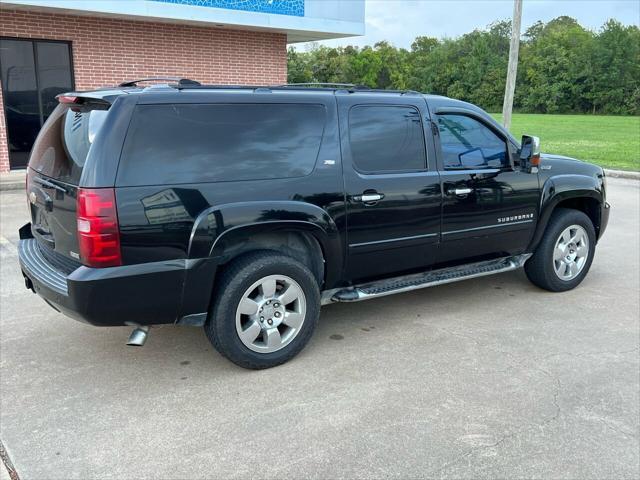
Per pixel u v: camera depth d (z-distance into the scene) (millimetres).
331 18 15422
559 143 26156
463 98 82000
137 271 3469
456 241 4879
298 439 3215
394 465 2988
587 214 5984
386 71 88312
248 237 3875
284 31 15438
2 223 8383
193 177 3621
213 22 13664
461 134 4918
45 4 11477
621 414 3479
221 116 3758
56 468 2971
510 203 5113
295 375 3977
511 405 3574
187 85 3898
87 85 13227
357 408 3539
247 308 3885
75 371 4039
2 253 6875
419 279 4836
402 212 4496
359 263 4414
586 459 3045
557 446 3154
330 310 5250
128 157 3430
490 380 3898
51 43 12711
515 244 5301
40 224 4074
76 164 3506
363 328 4816
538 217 5332
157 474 2922
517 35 15125
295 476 2904
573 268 5723
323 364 4141
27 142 12844
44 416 3453
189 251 3611
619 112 68000
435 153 4699
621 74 68438
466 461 3021
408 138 4570
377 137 4406
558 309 5258
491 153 5078
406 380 3900
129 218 3416
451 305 5371
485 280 6156
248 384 3854
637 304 5395
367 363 4156
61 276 3639
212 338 3881
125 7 12375
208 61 14883
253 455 3072
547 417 3441
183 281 3621
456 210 4801
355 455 3070
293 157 4004
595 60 69562
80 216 3363
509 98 15523
